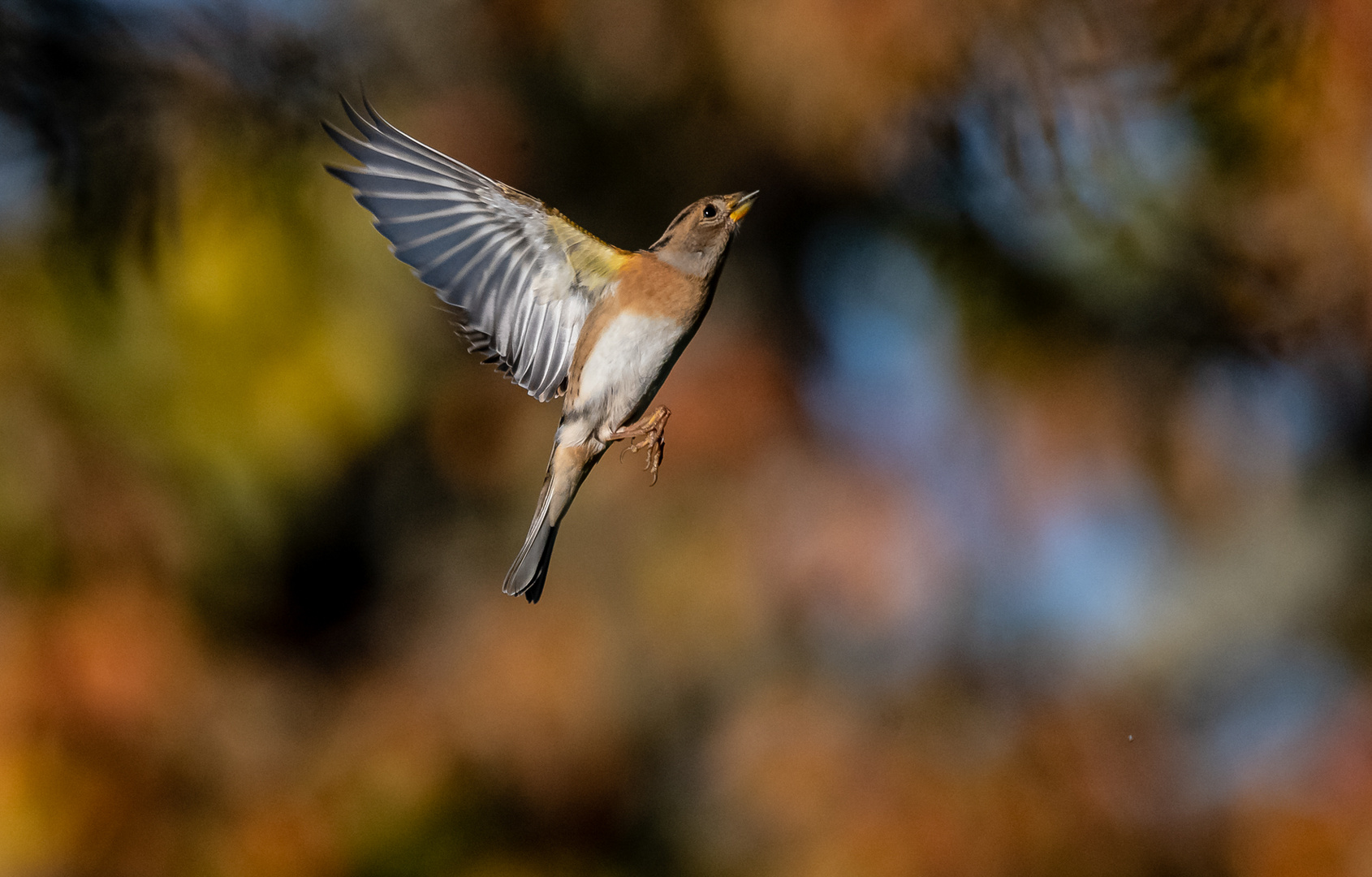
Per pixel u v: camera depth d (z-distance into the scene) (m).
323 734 13.23
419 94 11.62
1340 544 12.87
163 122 7.10
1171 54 7.63
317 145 7.44
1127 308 10.25
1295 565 12.98
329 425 12.28
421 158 6.70
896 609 12.26
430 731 13.10
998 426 11.52
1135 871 11.02
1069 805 11.23
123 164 7.07
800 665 12.38
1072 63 8.06
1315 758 11.20
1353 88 7.19
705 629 12.38
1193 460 10.94
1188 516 11.95
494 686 12.94
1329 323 9.52
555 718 12.79
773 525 12.44
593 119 11.67
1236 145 8.66
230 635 12.71
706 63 10.13
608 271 7.02
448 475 13.93
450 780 12.96
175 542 11.57
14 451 10.89
